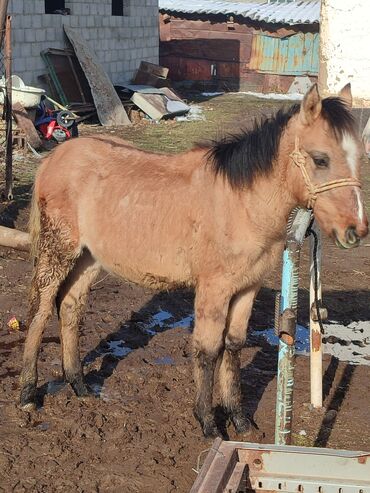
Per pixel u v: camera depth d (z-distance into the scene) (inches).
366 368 138.6
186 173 108.7
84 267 122.3
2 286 170.9
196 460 104.5
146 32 505.7
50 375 129.7
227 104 511.5
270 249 103.0
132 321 155.0
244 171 99.4
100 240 114.3
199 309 105.5
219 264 102.7
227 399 113.3
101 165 116.3
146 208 109.1
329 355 143.3
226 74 604.4
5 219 218.8
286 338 92.8
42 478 99.3
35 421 114.2
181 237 105.9
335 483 74.5
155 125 408.2
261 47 590.2
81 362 132.0
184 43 610.5
